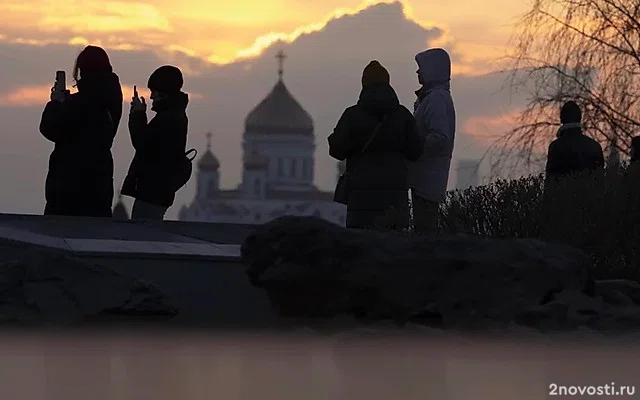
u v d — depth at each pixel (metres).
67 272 13.72
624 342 13.00
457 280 14.02
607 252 18.09
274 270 13.95
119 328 13.50
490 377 11.09
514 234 18.67
